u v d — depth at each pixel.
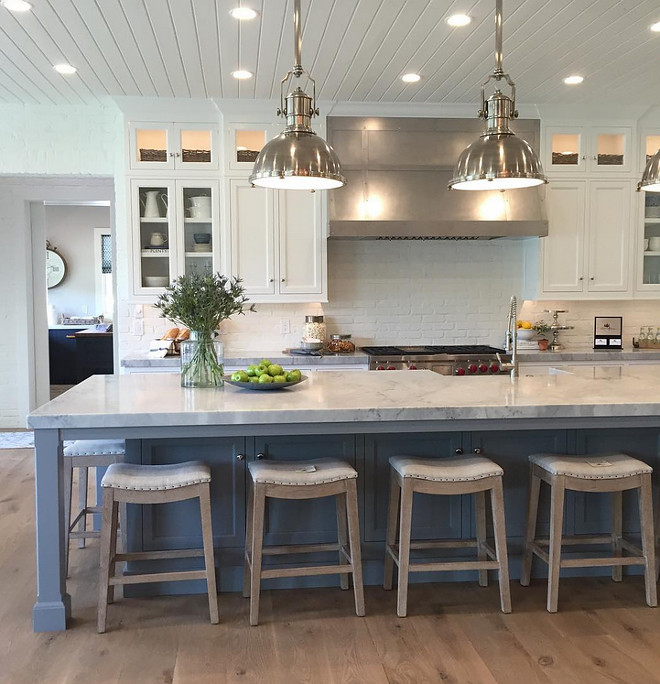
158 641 2.78
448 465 3.04
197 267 5.44
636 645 2.74
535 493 3.25
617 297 5.73
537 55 4.36
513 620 2.96
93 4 3.57
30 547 3.81
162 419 2.80
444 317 6.02
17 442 6.36
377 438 3.29
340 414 2.86
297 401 3.03
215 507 3.22
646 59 4.46
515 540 3.39
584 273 5.70
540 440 3.38
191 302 3.38
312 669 2.56
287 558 3.28
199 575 2.91
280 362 5.30
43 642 2.78
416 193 5.40
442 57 4.38
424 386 3.47
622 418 3.07
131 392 3.30
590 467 3.03
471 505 3.35
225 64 4.50
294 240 5.47
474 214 5.43
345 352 5.65
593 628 2.89
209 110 5.36
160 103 5.27
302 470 2.94
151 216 5.39
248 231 5.43
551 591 3.02
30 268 7.07
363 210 5.34
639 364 5.59
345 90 5.05
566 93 5.19
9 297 6.97
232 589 3.27
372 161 5.38
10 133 5.50
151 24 3.84
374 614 3.02
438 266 6.01
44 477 2.84
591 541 3.29
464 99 5.29
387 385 3.52
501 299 6.05
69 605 2.95
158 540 3.20
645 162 5.70
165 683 2.47
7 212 6.92
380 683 2.47
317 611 3.04
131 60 4.41
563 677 2.51
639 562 3.09
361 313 5.96
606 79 4.86
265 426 2.91
